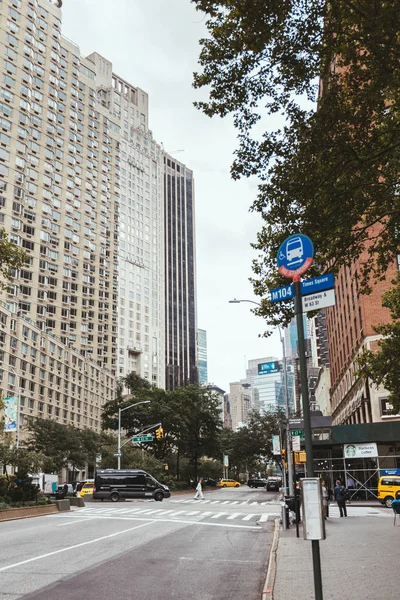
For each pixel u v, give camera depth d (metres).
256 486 87.81
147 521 24.14
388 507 32.81
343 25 11.39
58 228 103.81
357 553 12.55
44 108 104.44
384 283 45.12
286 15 10.84
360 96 12.22
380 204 13.62
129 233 146.38
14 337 68.81
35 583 9.88
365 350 29.30
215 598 8.95
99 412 104.25
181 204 199.50
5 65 95.81
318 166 12.91
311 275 14.80
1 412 60.03
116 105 151.88
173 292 183.12
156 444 71.94
